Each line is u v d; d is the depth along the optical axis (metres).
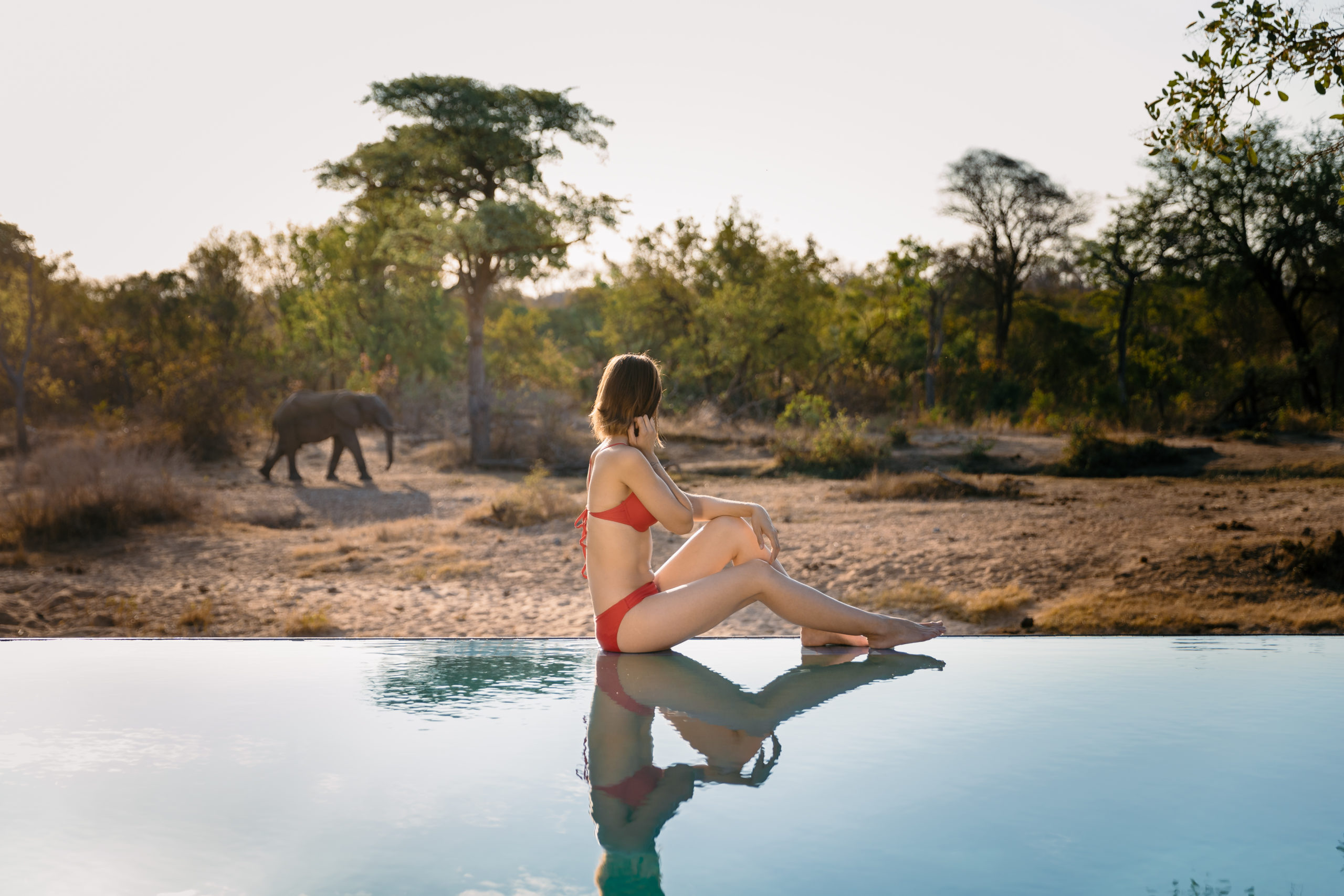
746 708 2.09
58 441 19.77
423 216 20.61
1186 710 2.06
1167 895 1.08
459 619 7.25
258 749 1.75
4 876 1.14
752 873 1.15
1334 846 1.25
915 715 2.02
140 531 11.28
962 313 34.09
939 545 9.07
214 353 24.03
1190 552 7.95
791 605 2.96
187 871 1.16
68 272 31.12
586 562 3.07
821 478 16.42
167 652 2.95
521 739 1.82
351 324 30.88
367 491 15.85
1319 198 22.11
